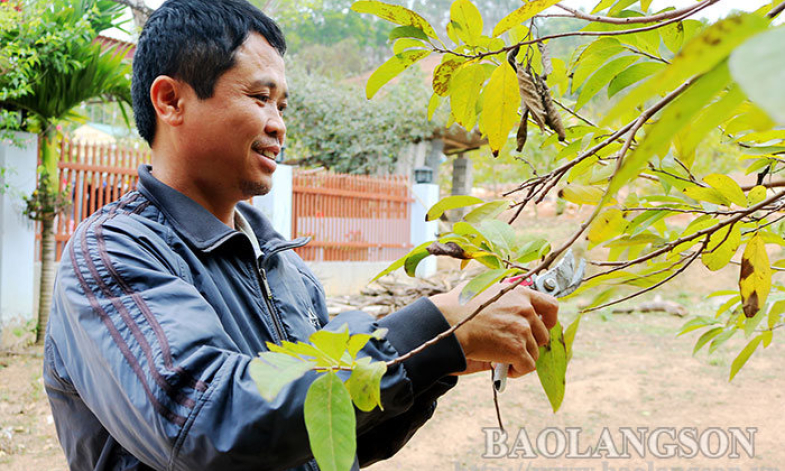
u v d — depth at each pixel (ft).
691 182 3.07
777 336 24.66
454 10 2.37
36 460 12.22
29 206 19.03
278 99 3.59
